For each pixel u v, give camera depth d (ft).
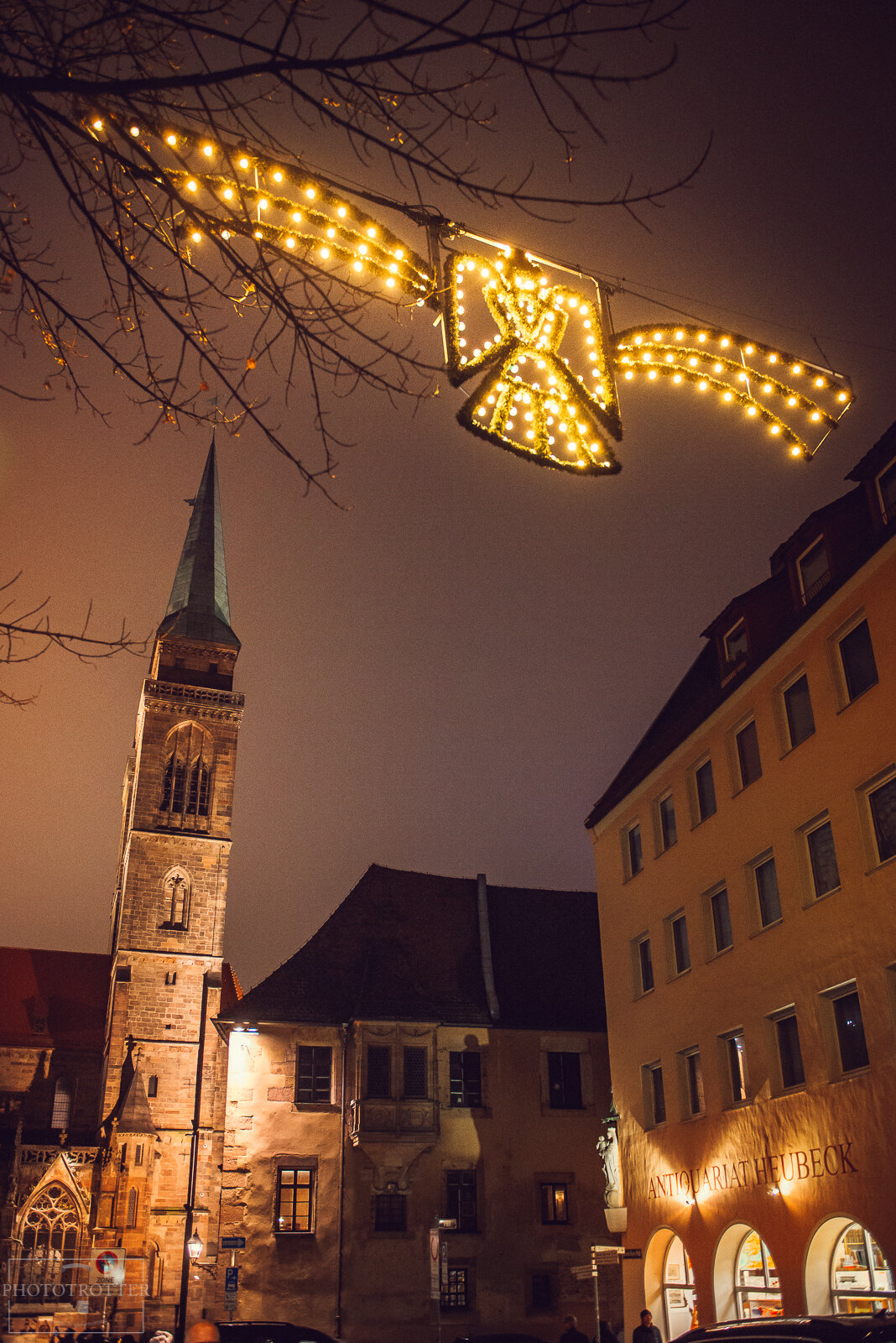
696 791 78.28
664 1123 77.25
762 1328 25.23
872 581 59.31
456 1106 115.24
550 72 12.73
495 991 127.13
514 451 23.16
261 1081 113.09
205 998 124.16
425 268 20.94
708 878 74.23
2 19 13.50
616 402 24.71
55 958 225.76
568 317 24.22
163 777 216.13
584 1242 111.24
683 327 27.20
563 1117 116.67
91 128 14.29
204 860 210.59
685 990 75.97
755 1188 63.93
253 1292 102.99
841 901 59.26
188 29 13.20
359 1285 104.83
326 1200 108.47
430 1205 109.81
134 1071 175.52
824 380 29.81
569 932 140.26
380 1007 117.50
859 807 58.90
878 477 61.62
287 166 15.17
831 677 62.49
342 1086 114.93
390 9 12.44
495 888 143.33
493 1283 107.65
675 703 90.33
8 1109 203.10
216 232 15.15
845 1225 57.11
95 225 15.05
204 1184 178.09
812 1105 59.52
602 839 94.12
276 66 12.85
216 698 225.35
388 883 138.51
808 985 61.31
